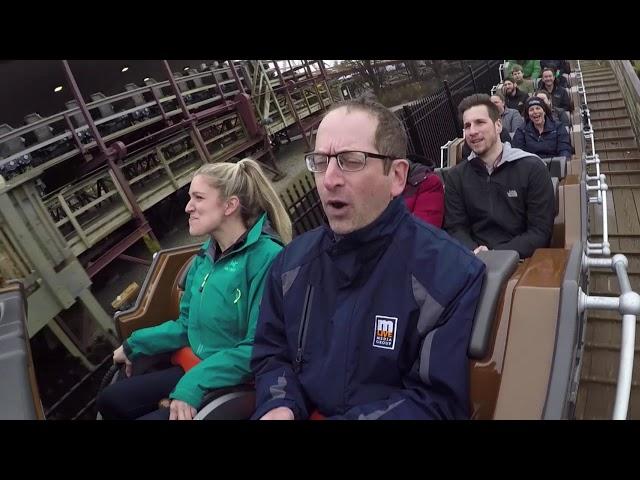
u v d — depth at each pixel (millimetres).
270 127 8523
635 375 3029
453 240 1327
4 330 1523
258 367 1529
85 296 4258
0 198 3725
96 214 5227
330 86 12453
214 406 1588
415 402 1213
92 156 5355
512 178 2545
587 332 3484
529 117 4824
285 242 2078
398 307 1282
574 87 8266
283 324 1532
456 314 1223
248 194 1998
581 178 2727
